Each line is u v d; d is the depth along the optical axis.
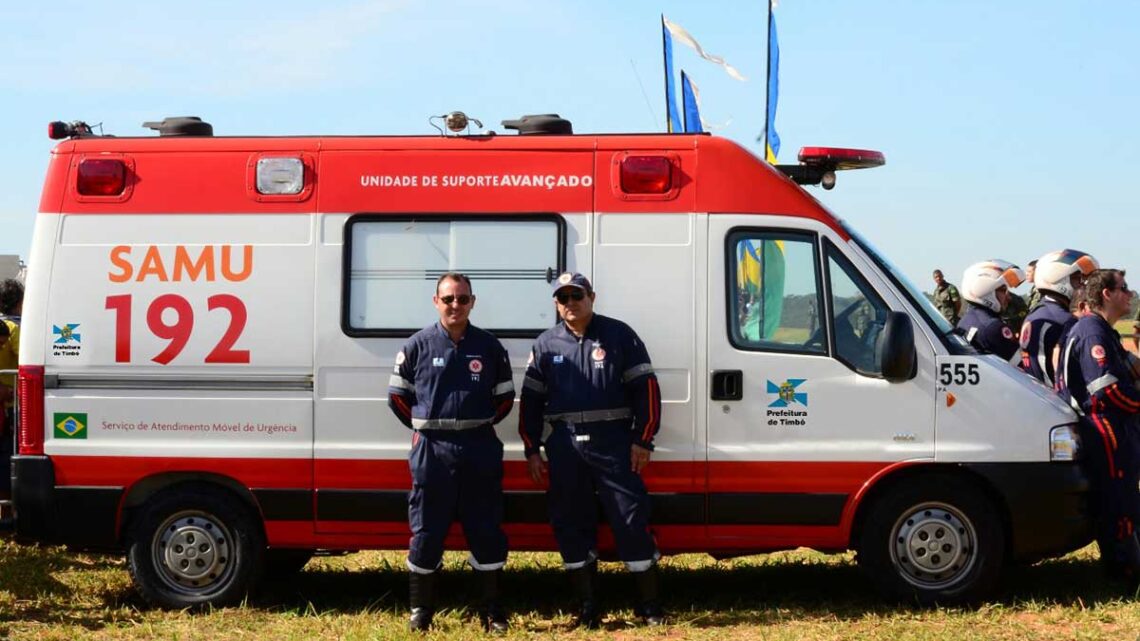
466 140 7.17
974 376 6.93
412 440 6.83
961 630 6.44
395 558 9.11
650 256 7.02
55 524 7.20
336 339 7.09
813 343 7.01
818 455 6.95
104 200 7.24
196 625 6.86
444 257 7.11
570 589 7.84
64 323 7.20
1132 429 7.34
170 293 7.18
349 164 7.18
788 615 6.91
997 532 6.91
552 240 7.06
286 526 7.14
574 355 6.72
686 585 7.85
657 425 6.70
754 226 7.03
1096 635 6.32
